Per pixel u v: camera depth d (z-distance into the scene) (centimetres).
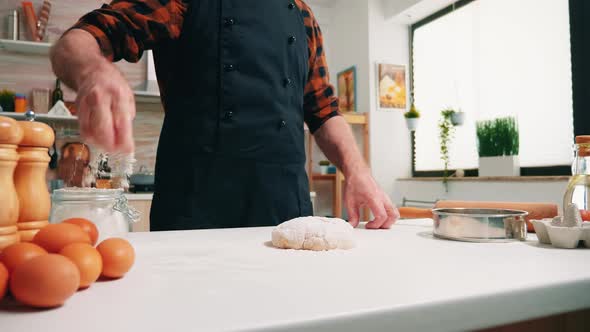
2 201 45
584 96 228
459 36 324
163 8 90
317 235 58
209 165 95
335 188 351
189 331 27
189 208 94
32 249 36
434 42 350
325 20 415
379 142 360
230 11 98
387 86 363
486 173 279
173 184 96
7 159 46
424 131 363
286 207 102
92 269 36
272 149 100
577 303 41
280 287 38
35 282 30
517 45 276
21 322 29
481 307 35
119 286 39
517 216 67
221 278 42
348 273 44
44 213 52
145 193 251
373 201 84
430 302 33
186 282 40
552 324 52
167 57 100
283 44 104
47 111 270
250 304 33
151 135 299
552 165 252
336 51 406
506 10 284
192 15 96
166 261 50
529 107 269
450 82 333
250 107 99
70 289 32
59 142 267
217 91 97
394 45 370
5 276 32
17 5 275
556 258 52
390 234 76
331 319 30
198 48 97
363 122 355
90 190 64
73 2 286
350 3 384
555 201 230
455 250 58
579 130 231
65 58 55
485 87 304
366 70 361
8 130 45
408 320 32
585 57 227
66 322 29
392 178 366
